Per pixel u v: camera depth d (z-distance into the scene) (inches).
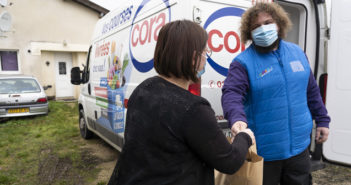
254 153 49.3
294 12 114.1
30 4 402.6
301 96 64.5
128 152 40.9
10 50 403.5
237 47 88.2
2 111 259.8
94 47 173.6
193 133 35.8
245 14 65.5
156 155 37.9
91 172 139.3
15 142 196.9
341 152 104.7
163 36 40.8
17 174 138.3
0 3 333.7
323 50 109.9
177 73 39.7
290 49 66.4
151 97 39.9
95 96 166.7
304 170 67.1
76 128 241.1
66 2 428.8
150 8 100.9
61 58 450.3
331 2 103.4
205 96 83.2
